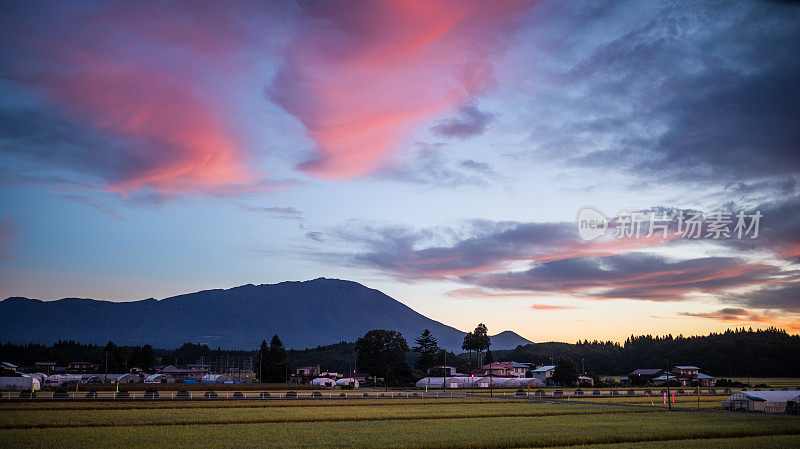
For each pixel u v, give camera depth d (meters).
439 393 120.25
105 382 146.12
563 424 60.28
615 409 78.81
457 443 46.28
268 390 125.69
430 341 198.88
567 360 160.88
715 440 50.72
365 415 67.75
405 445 45.34
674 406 86.19
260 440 47.28
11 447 43.12
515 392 127.94
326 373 180.88
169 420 59.72
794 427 58.41
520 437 49.91
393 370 166.88
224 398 93.62
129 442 45.59
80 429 52.62
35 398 83.56
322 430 54.00
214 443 45.47
